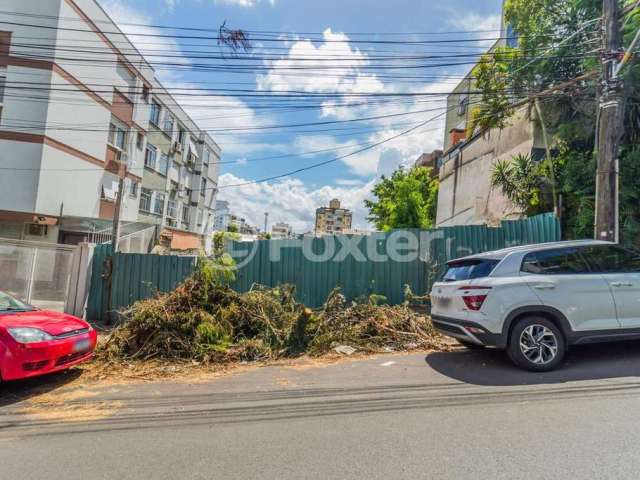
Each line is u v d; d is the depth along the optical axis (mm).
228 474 2959
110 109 19625
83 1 17359
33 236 16406
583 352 5977
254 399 4621
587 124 10289
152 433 3732
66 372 5770
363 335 7230
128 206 21516
